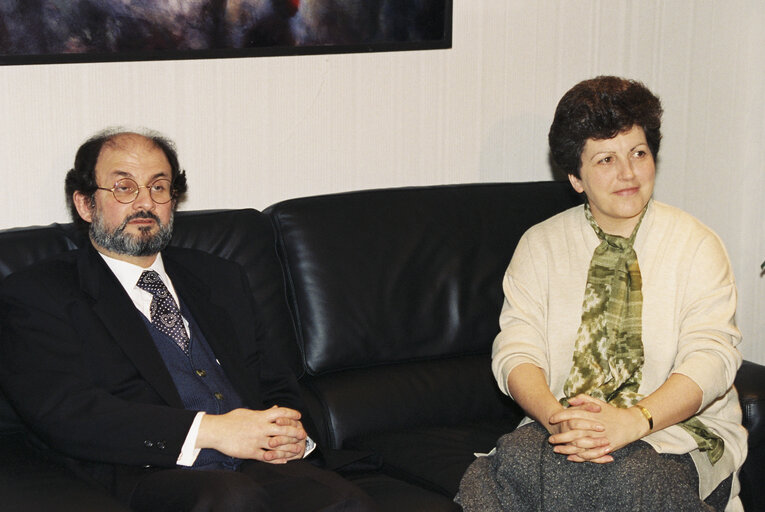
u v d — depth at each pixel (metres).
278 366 2.17
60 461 1.89
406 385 2.37
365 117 2.71
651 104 1.99
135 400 1.91
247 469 1.91
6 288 1.92
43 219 2.38
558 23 2.92
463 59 2.81
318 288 2.34
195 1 2.42
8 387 1.86
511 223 2.55
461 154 2.87
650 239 2.04
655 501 1.71
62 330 1.89
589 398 1.82
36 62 2.28
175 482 1.73
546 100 2.96
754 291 3.28
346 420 2.27
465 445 2.19
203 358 2.05
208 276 2.15
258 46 2.52
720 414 2.04
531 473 1.79
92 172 2.00
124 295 1.97
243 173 2.59
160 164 2.03
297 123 2.63
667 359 2.00
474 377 2.44
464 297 2.47
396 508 1.83
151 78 2.42
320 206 2.41
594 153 1.99
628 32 3.02
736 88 3.19
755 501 2.20
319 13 2.58
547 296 2.13
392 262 2.42
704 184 3.22
